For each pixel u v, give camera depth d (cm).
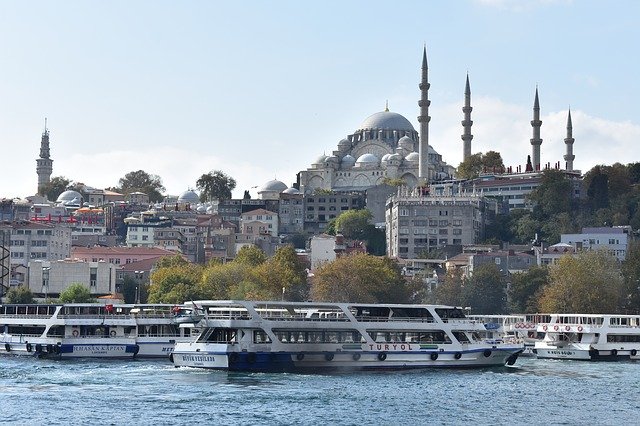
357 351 17675
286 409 13888
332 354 17500
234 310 17788
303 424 13038
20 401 14238
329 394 15100
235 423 12975
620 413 14138
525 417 13775
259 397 14700
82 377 16538
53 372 17200
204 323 17350
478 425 13238
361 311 18000
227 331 17325
